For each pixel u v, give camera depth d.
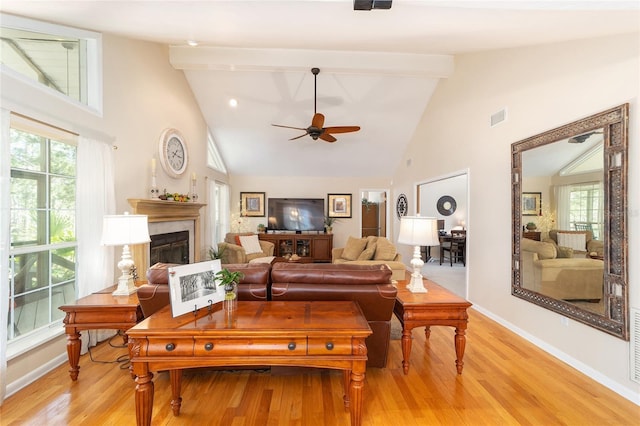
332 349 1.51
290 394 1.98
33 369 2.12
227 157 6.64
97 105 2.77
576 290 2.30
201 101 5.02
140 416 1.49
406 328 2.17
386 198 7.67
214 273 1.85
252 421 1.73
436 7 1.84
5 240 1.82
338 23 2.33
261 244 6.27
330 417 1.76
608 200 2.06
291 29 2.57
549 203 2.58
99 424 1.69
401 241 2.51
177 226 4.16
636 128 1.92
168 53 4.05
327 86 4.81
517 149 2.97
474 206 3.78
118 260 2.97
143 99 3.49
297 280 2.08
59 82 2.50
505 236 3.20
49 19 2.24
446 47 3.11
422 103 5.22
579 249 2.28
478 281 3.69
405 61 4.19
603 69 2.13
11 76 1.95
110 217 2.21
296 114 5.36
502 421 1.73
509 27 2.17
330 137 4.49
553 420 1.75
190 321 1.59
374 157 6.73
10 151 1.90
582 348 2.28
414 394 1.98
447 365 2.36
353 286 2.05
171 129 4.05
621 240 1.98
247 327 1.52
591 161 2.19
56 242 2.45
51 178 2.41
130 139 3.23
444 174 4.59
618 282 2.00
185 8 2.06
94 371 2.22
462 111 4.05
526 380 2.15
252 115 5.36
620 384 2.00
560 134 2.46
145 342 1.48
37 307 2.29
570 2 1.53
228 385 2.07
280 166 7.04
